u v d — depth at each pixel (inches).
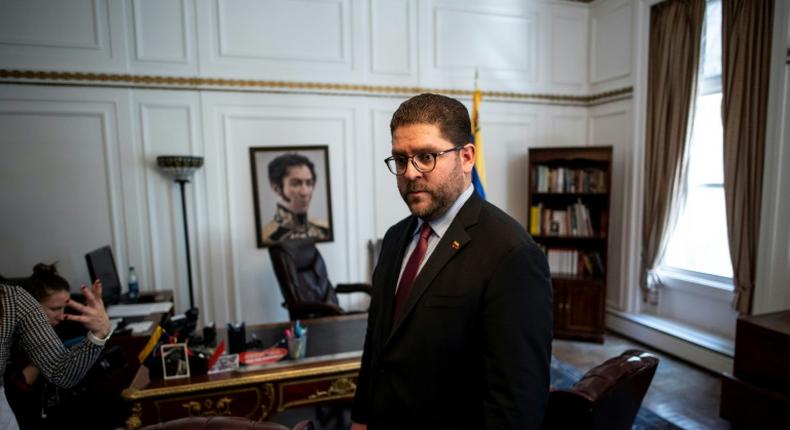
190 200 127.3
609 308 155.7
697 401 104.4
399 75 141.9
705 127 127.0
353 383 76.7
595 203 149.8
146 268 125.6
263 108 130.8
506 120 155.8
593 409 46.6
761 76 105.3
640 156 141.9
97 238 121.7
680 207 130.6
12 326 49.3
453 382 36.5
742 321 89.4
